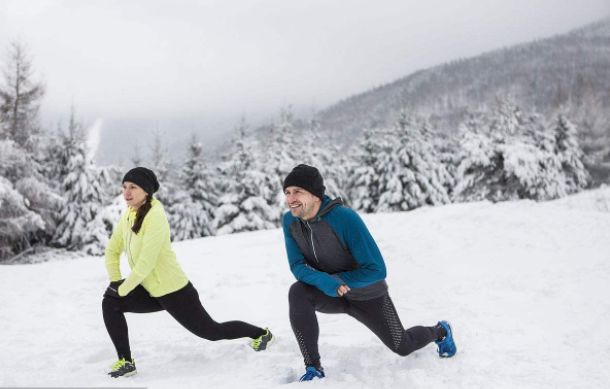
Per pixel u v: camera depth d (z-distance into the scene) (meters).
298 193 3.19
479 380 3.35
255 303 6.59
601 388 3.23
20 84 24.41
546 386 3.26
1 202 19.88
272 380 3.33
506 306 5.72
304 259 3.46
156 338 4.82
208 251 11.05
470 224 11.72
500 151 27.23
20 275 8.80
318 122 35.06
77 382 2.98
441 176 35.09
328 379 3.21
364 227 3.25
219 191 31.47
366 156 33.50
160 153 31.72
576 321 4.90
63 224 25.67
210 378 3.41
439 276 7.72
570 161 33.22
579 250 8.73
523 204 13.48
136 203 3.49
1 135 23.55
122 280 3.62
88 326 5.58
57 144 26.84
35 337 5.06
